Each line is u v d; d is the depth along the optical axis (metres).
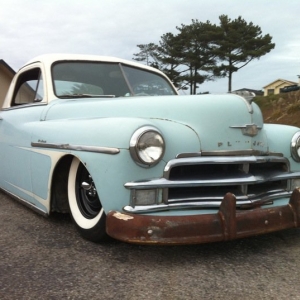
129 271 2.34
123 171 2.34
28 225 3.27
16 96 4.31
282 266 2.44
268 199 2.72
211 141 2.58
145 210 2.33
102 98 3.35
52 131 3.02
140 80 3.95
